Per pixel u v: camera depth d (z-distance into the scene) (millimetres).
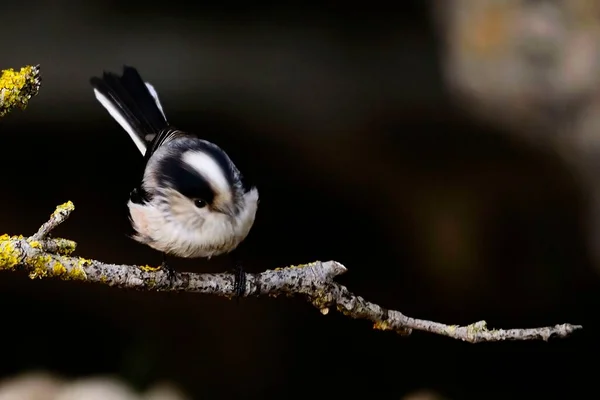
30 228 12953
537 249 11859
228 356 13102
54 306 13117
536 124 10750
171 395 12406
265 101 11906
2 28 12000
